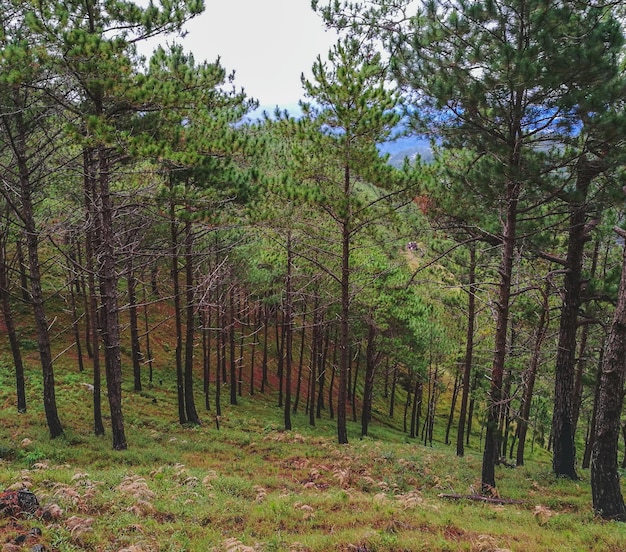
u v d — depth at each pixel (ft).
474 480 50.24
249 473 49.08
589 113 36.37
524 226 50.96
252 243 79.92
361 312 88.07
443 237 62.08
